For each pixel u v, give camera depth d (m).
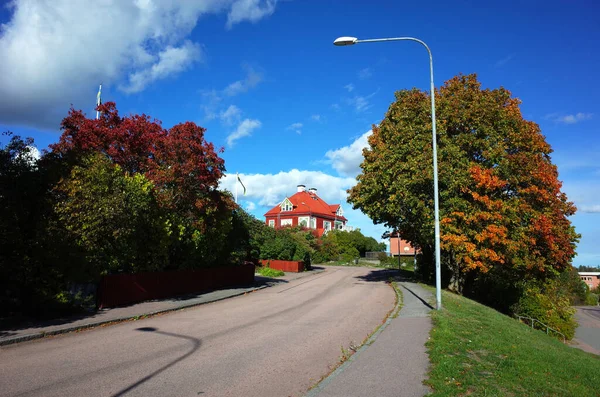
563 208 22.94
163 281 17.95
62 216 12.64
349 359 7.41
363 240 73.50
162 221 17.27
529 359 7.65
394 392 5.63
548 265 22.73
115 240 14.62
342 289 23.97
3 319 11.12
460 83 24.05
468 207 20.83
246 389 6.06
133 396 5.73
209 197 20.17
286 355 8.16
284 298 19.50
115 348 8.73
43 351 8.45
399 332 9.96
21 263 11.58
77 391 5.93
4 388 6.05
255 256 41.69
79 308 12.98
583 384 6.43
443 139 21.92
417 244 31.11
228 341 9.49
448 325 10.38
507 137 22.00
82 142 18.55
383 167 23.56
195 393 5.88
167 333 10.52
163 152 18.34
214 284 23.09
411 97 24.70
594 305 66.25
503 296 26.23
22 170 12.13
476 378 6.03
